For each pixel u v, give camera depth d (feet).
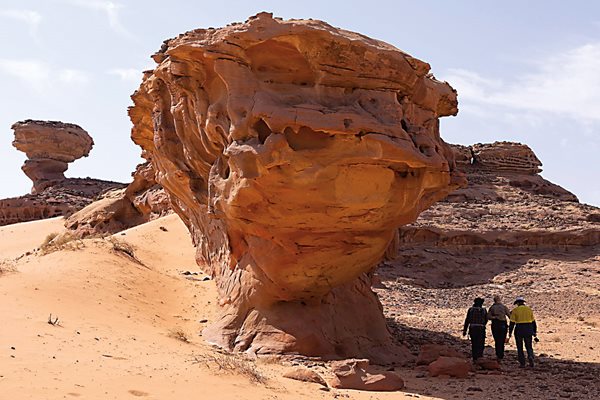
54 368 29.35
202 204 58.80
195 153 52.29
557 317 95.86
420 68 44.06
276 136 38.88
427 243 160.35
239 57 41.22
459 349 57.11
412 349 54.65
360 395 33.45
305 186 40.14
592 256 160.97
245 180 40.34
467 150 223.51
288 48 41.04
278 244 44.62
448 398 34.24
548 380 41.39
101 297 48.73
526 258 159.02
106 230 131.03
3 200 198.90
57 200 192.13
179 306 54.60
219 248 58.75
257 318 47.16
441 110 52.13
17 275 50.11
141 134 71.26
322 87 41.45
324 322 47.67
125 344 37.37
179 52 45.24
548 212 186.60
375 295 56.49
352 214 42.16
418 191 43.24
